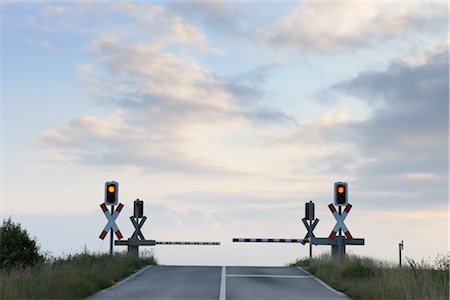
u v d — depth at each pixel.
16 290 15.54
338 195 28.78
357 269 21.83
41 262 24.30
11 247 24.75
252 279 22.36
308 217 35.44
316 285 20.84
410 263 20.31
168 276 23.27
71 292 16.52
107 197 26.42
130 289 18.88
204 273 24.47
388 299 16.27
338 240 28.80
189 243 36.09
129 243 32.72
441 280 17.50
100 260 25.12
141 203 33.25
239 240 36.06
